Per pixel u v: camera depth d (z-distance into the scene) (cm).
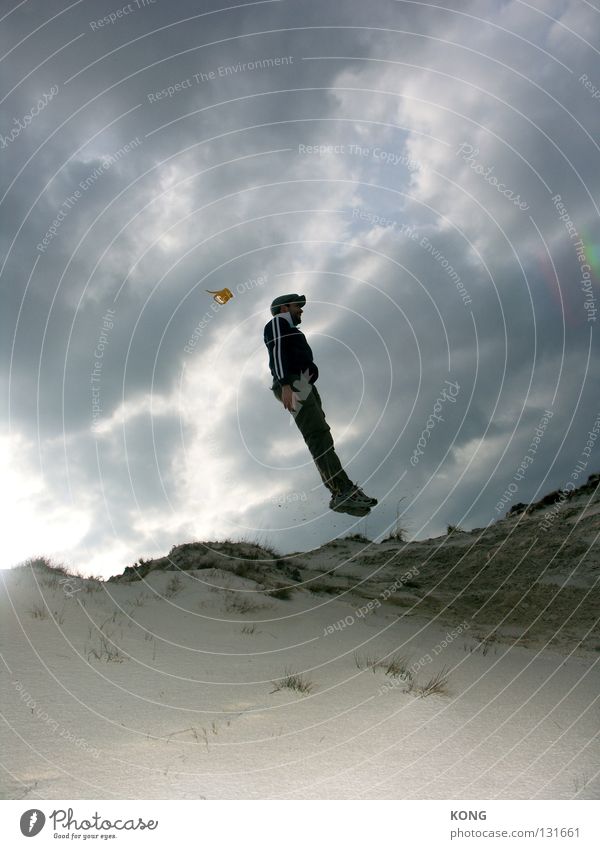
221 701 377
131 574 895
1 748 283
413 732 337
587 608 812
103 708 346
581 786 289
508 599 908
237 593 760
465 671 496
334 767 288
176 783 266
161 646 497
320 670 465
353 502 559
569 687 474
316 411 568
